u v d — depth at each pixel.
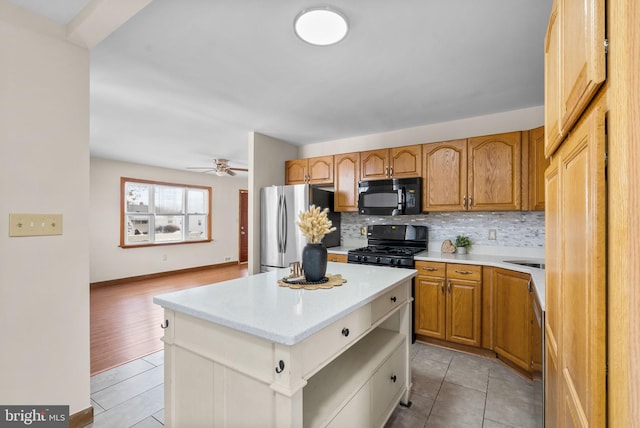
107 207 5.43
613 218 0.49
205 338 1.24
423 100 2.80
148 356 2.69
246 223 8.14
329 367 1.54
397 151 3.43
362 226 3.99
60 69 1.67
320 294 1.47
